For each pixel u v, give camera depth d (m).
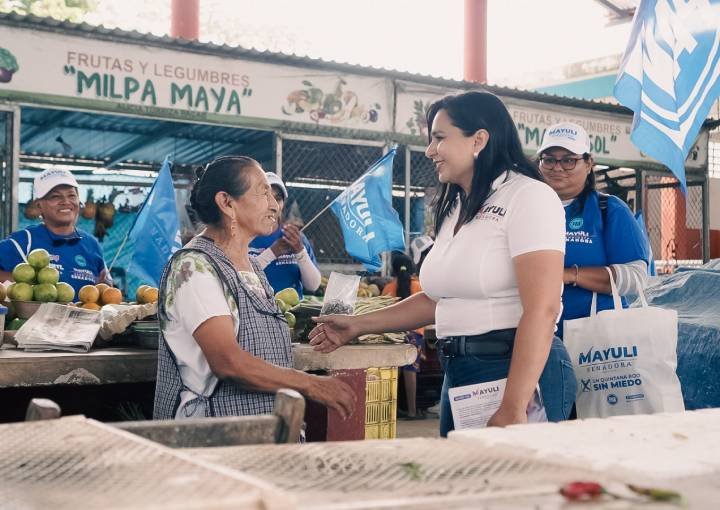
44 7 17.66
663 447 1.27
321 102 8.49
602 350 2.99
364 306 3.88
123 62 7.52
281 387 2.51
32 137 10.66
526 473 1.13
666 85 4.16
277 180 5.27
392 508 0.97
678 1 4.19
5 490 0.96
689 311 4.84
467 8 12.00
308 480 1.08
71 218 4.72
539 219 2.35
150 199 4.53
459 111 2.51
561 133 3.35
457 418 2.47
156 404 2.70
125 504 0.90
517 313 2.46
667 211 12.02
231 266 2.62
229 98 8.03
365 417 3.49
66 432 1.21
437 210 2.72
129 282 9.80
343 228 5.11
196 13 9.89
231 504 0.90
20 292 3.32
